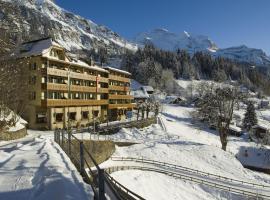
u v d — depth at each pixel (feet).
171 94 515.91
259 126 282.36
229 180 142.00
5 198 25.96
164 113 347.56
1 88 112.78
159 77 551.18
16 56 134.31
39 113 169.58
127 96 270.46
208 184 132.05
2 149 59.16
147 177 124.16
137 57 607.78
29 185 29.91
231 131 296.71
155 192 114.42
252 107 319.88
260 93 563.07
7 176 33.78
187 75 651.25
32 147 60.95
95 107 219.20
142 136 200.03
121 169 122.01
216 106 192.44
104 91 228.43
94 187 28.66
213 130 293.23
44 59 165.58
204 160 164.55
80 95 201.77
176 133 232.53
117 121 228.63
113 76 245.45
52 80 173.78
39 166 38.65
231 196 125.70
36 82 165.48
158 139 195.42
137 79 538.88
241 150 192.44
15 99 127.54
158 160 153.07
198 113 268.82
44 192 26.94
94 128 170.81
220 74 646.33
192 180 133.80
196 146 181.37
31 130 162.61
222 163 163.63
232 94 190.19
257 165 176.24
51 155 47.80
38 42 181.78
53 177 31.83
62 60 177.99
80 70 200.95
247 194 126.21
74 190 27.20
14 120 132.05
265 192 132.57
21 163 41.19
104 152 132.98
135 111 310.65
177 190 122.52
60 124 179.83
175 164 151.64
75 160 43.01
